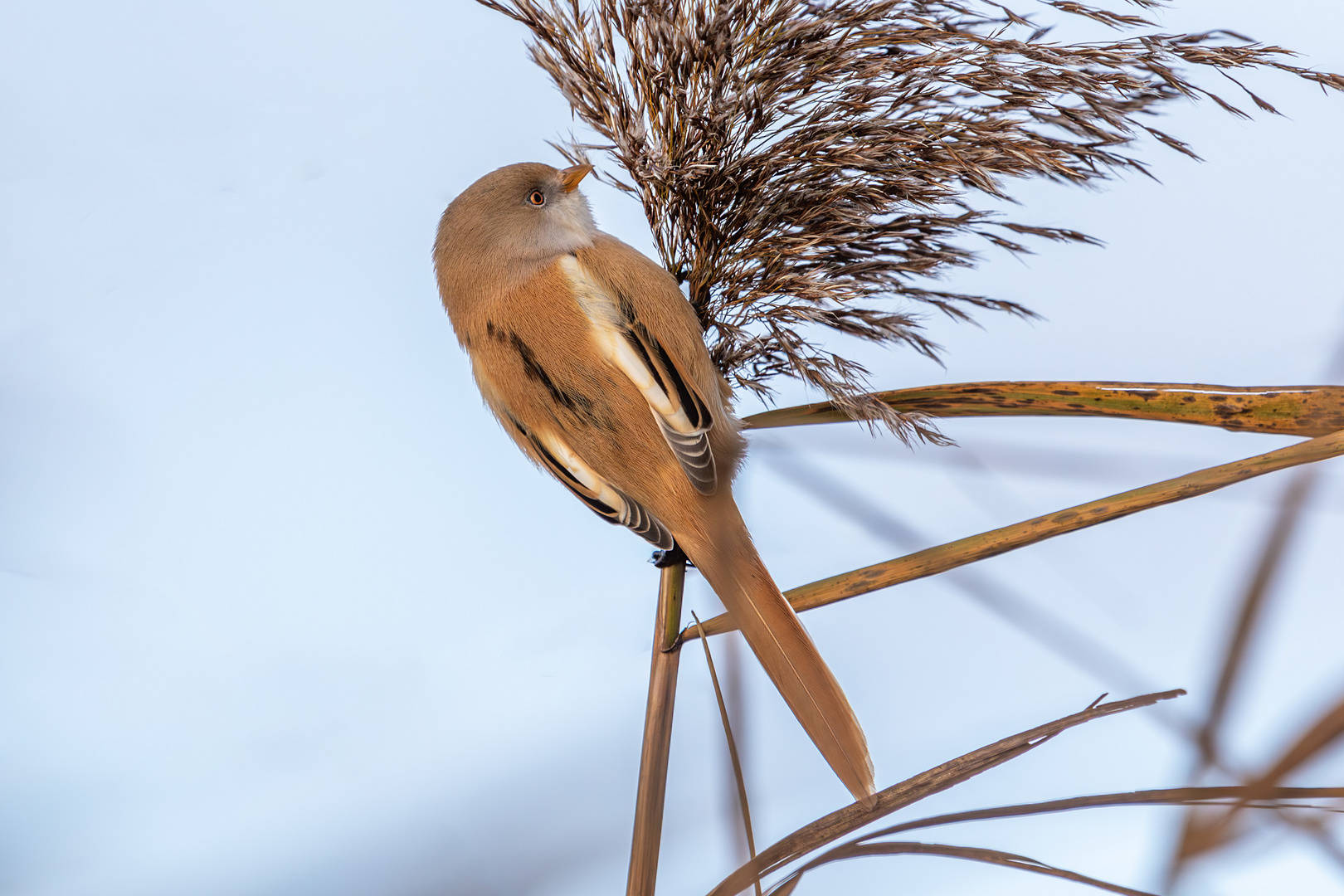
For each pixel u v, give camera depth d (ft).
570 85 8.14
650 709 8.09
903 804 8.03
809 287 8.14
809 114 8.13
